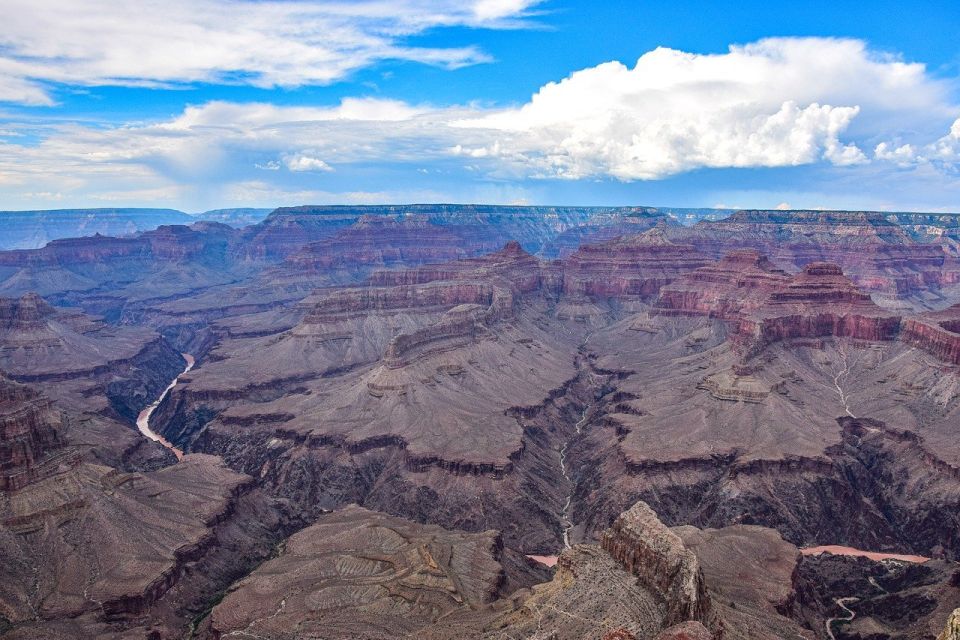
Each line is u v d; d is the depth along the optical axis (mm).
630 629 85125
